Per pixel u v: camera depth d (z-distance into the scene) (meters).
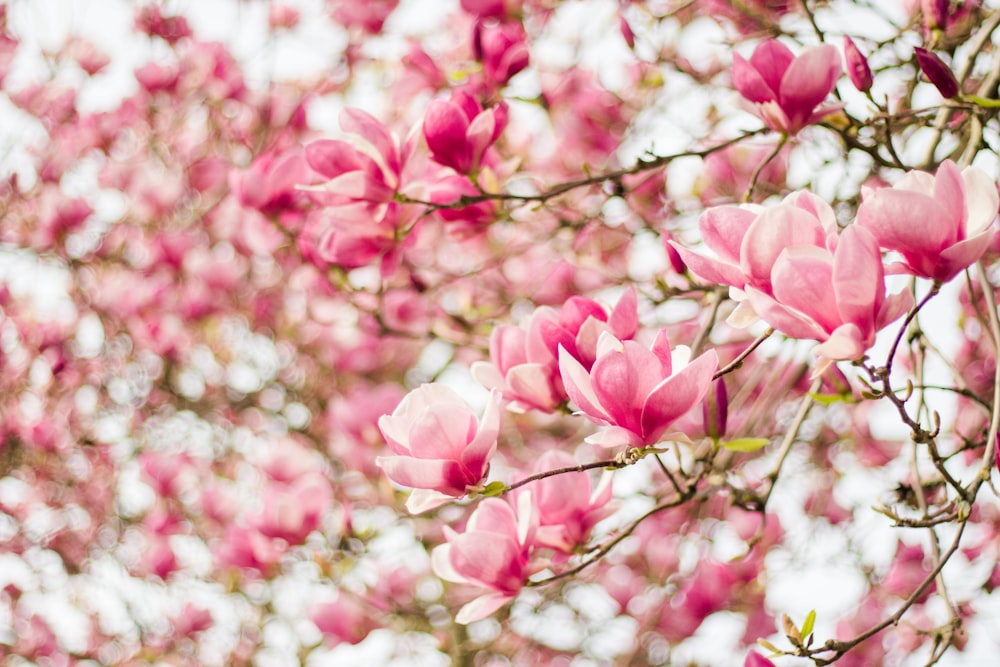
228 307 5.47
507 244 4.86
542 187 3.30
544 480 2.33
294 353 5.50
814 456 4.86
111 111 5.78
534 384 2.13
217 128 5.66
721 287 2.81
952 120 3.00
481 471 1.79
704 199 4.44
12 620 5.68
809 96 2.24
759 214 1.55
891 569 4.49
